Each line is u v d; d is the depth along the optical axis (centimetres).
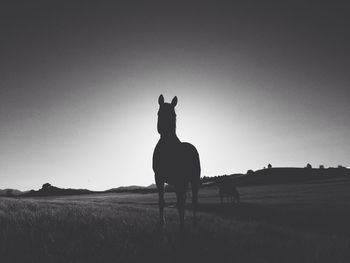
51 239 826
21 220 1071
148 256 744
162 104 1105
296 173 13288
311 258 837
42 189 14588
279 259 834
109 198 7838
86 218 1220
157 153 1067
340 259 850
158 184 1076
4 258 679
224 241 966
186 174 1066
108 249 779
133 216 1481
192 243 891
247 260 776
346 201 4394
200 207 4050
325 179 11675
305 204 4047
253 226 1572
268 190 8025
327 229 2475
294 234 1482
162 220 1063
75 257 713
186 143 1202
